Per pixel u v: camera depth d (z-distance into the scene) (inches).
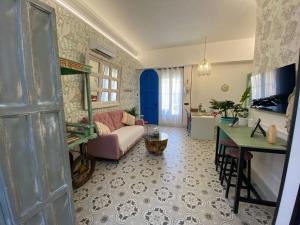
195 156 123.7
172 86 232.2
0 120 28.5
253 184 86.8
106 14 126.6
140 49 225.1
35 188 35.4
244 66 203.9
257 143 64.2
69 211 45.2
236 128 93.3
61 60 62.3
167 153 130.4
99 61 136.5
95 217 63.1
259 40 92.1
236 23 144.6
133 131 140.6
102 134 108.2
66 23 101.4
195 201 72.1
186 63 214.5
